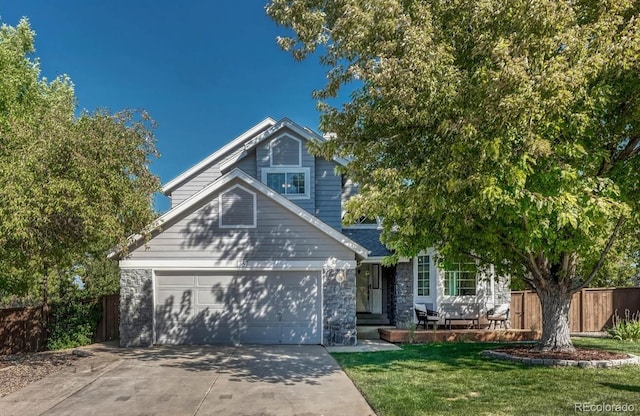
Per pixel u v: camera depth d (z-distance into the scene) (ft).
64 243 37.35
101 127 36.96
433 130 28.50
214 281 49.47
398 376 32.40
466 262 43.50
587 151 30.19
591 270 42.91
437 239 37.52
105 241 42.06
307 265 49.44
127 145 38.17
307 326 49.55
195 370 35.86
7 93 54.03
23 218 30.58
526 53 23.90
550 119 25.84
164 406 26.48
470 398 26.35
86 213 33.76
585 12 27.84
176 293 49.26
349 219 36.45
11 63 59.98
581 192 27.32
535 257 39.09
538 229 28.63
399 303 60.23
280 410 25.52
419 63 25.79
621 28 27.12
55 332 48.44
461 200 27.76
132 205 37.58
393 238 38.45
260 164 59.98
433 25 28.68
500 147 24.66
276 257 49.29
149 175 40.47
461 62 28.58
